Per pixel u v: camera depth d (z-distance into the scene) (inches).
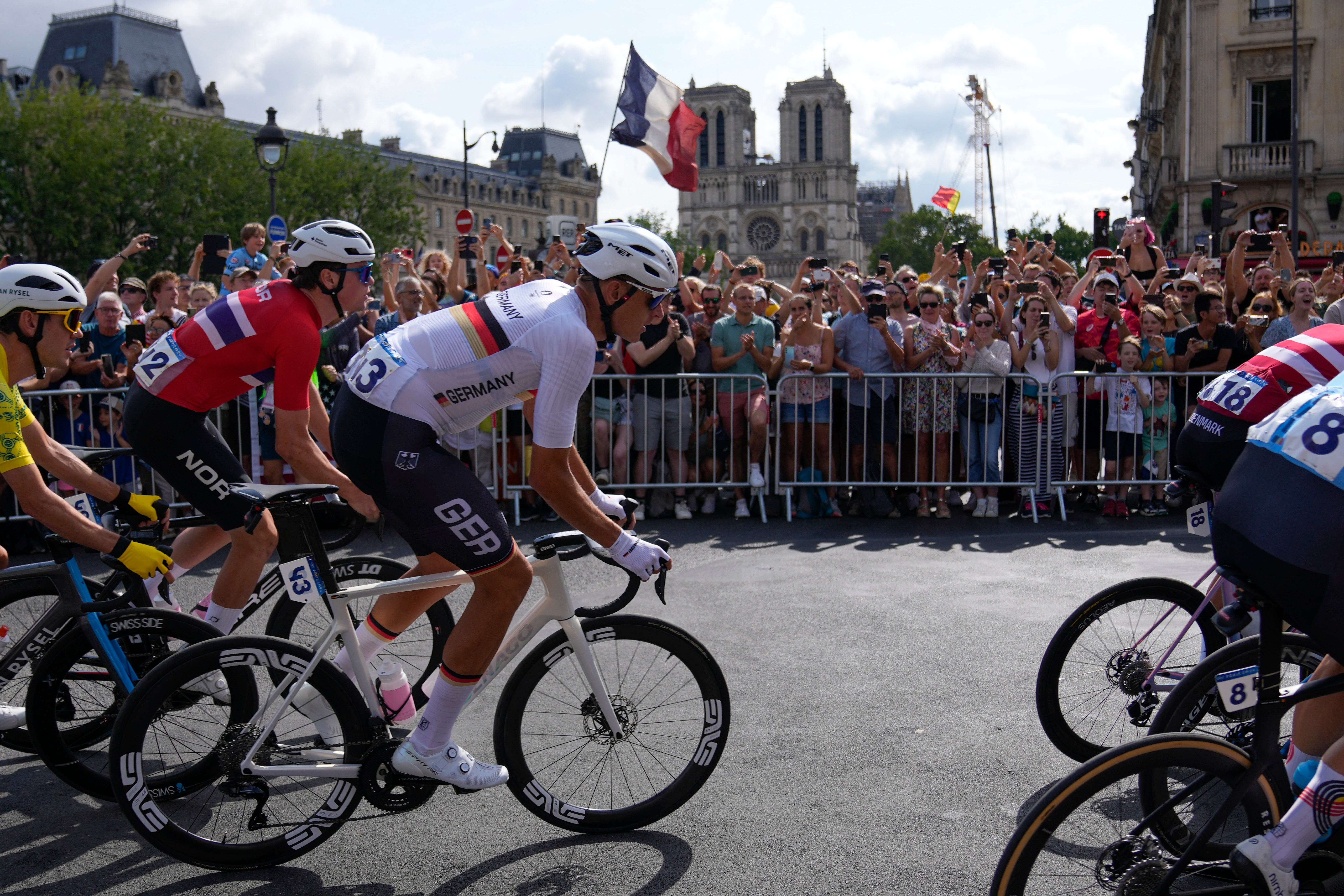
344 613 113.7
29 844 118.0
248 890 107.7
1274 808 86.8
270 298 134.3
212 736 113.0
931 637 189.8
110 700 129.0
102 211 1688.0
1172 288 363.9
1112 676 131.6
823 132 4881.9
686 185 302.2
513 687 116.3
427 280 323.9
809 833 118.3
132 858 114.7
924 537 279.0
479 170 3828.7
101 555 121.4
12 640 132.8
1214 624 93.0
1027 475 302.2
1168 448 302.8
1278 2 1129.4
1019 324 312.0
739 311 304.2
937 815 122.1
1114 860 83.7
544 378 109.5
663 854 113.8
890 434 309.1
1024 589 223.9
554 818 117.9
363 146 2132.1
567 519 113.0
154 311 321.1
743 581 232.1
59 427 281.6
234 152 1830.7
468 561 109.4
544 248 431.8
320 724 112.5
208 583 231.8
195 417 138.5
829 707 156.1
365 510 133.3
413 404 109.2
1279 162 1128.2
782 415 307.3
